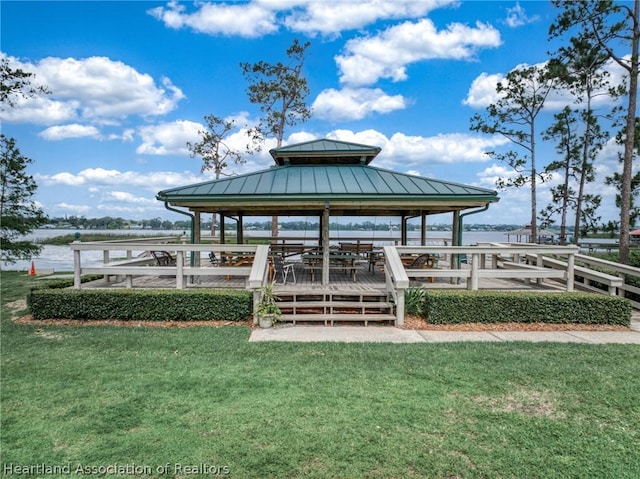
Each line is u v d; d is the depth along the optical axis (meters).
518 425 3.40
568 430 3.32
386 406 3.73
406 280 7.04
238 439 3.13
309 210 12.29
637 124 14.02
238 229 12.91
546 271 8.12
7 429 3.28
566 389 4.17
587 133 18.92
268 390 4.09
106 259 9.02
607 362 5.04
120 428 3.30
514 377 4.49
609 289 8.03
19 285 11.85
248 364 4.89
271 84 22.97
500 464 2.82
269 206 9.58
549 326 7.04
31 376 4.45
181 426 3.34
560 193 20.47
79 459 2.86
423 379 4.43
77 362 4.93
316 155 10.73
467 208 9.85
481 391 4.11
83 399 3.86
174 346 5.61
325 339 6.12
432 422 3.43
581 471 2.76
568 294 7.43
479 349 5.56
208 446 3.03
